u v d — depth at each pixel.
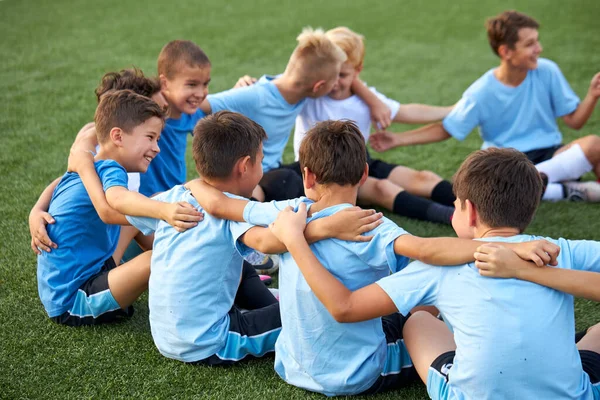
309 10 7.72
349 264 2.06
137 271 2.43
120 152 2.67
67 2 7.88
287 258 2.12
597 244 1.98
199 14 7.52
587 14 7.17
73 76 5.56
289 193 3.30
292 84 3.44
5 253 3.08
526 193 1.96
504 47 3.65
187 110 3.26
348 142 2.11
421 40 6.71
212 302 2.29
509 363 1.82
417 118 3.84
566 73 5.61
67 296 2.53
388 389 2.22
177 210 2.26
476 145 4.44
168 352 2.34
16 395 2.21
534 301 1.84
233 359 2.32
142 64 5.86
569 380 1.85
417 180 3.60
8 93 5.19
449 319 1.94
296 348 2.15
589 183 3.60
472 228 2.09
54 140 4.38
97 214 2.57
